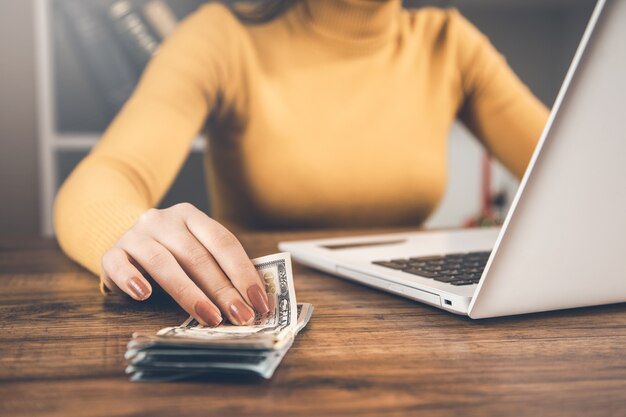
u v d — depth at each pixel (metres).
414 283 0.52
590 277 0.44
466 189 2.39
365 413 0.28
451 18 1.96
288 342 0.39
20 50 2.01
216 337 0.36
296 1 1.80
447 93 1.96
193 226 0.51
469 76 1.96
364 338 0.43
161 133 1.46
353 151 1.88
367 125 1.89
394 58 1.90
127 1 1.95
